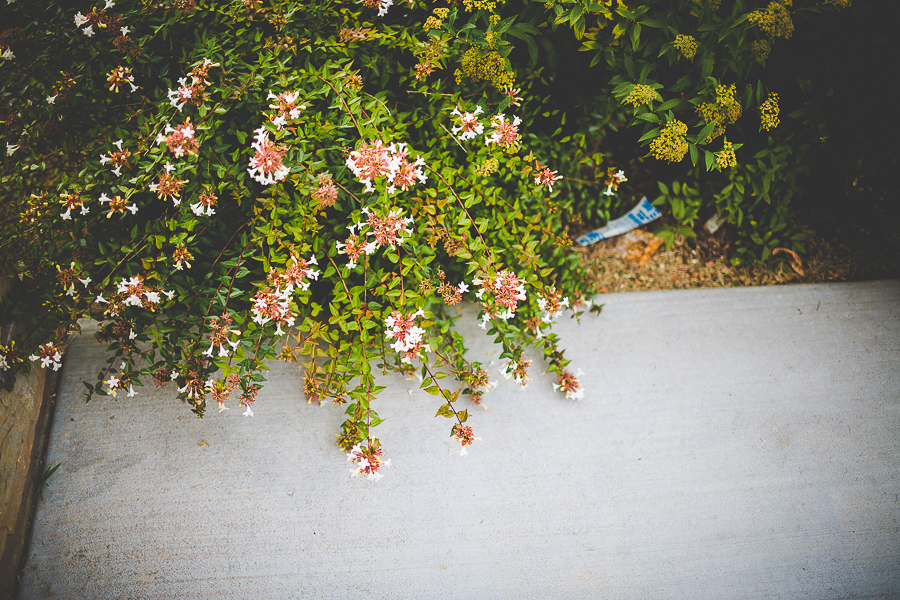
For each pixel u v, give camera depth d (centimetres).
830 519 147
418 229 134
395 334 129
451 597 140
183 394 135
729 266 165
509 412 150
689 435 151
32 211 132
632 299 161
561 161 154
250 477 144
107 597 137
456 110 135
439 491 145
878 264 166
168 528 141
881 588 143
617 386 153
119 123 136
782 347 158
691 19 136
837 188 161
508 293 132
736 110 134
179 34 135
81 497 142
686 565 143
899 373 157
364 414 136
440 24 133
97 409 147
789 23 131
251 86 128
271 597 139
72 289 131
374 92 143
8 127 136
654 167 165
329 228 139
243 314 134
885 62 142
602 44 140
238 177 129
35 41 133
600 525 145
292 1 133
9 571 137
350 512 143
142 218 141
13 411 140
